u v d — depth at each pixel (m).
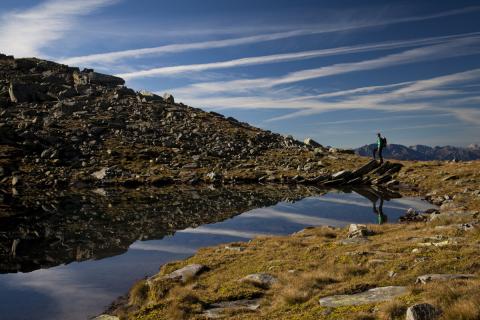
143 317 15.70
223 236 32.72
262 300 16.19
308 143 136.62
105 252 28.06
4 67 142.75
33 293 20.22
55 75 142.38
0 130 80.94
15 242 30.64
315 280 16.69
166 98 152.38
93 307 18.39
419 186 63.91
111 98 131.25
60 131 92.25
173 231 34.69
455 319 9.91
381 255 19.28
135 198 52.94
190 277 20.16
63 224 37.09
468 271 15.01
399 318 10.96
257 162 91.00
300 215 41.81
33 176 65.25
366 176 73.75
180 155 90.06
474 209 33.78
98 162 77.88
